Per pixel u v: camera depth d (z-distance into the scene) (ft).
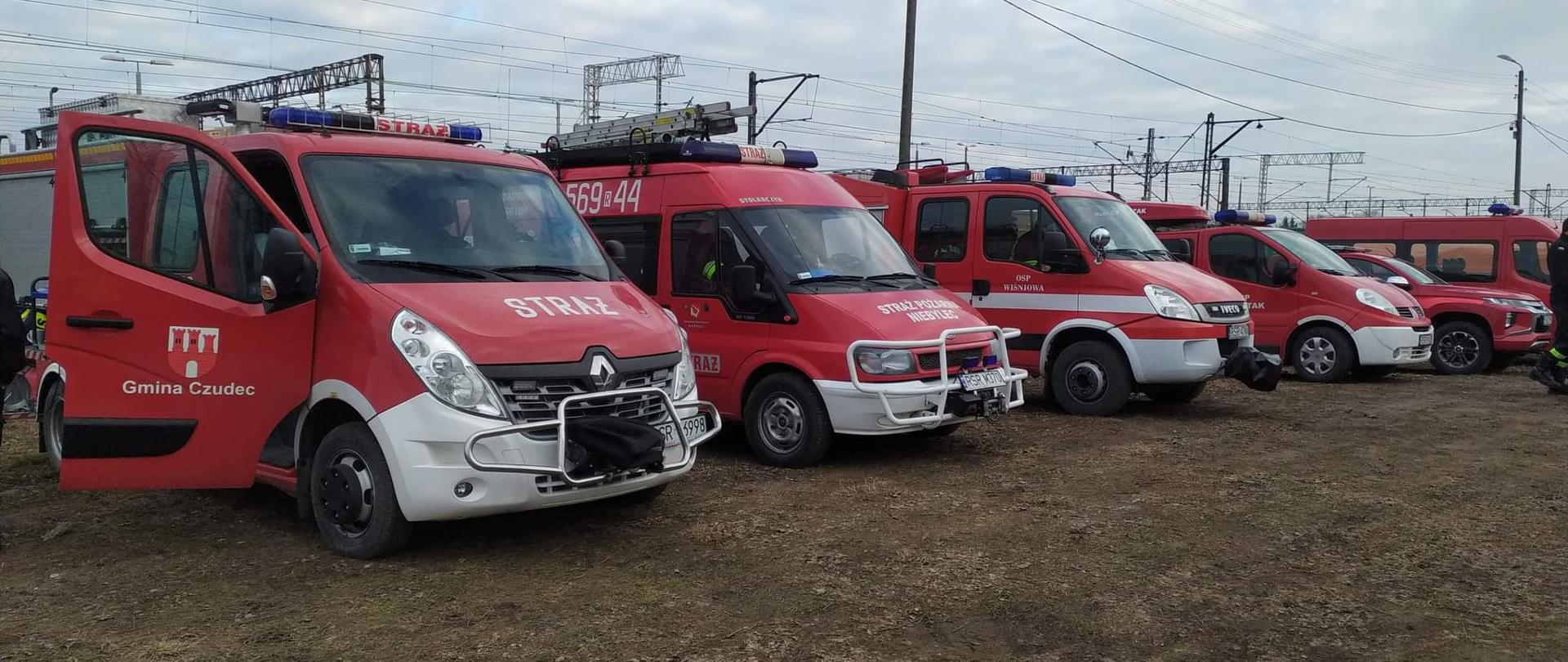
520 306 17.88
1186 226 46.85
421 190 19.76
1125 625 14.99
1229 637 14.60
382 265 18.04
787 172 28.50
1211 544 18.85
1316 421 32.09
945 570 17.39
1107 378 32.19
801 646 14.16
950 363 25.20
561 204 21.76
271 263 16.83
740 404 26.14
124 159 17.31
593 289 19.51
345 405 17.65
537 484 16.71
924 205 35.81
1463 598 16.08
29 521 20.04
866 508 21.35
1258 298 43.39
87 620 15.02
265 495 21.86
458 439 16.19
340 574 16.99
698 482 23.66
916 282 27.27
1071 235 32.73
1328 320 41.70
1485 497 22.30
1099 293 32.09
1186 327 31.04
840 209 28.12
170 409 17.39
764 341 25.49
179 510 20.76
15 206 30.01
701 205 26.99
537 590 16.29
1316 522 20.30
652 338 18.69
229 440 17.72
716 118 45.57
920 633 14.70
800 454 24.95
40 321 26.17
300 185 18.65
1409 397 37.73
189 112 22.97
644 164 28.81
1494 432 30.27
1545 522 20.27
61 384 23.82
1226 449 27.58
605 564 17.61
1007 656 13.92
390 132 22.80
